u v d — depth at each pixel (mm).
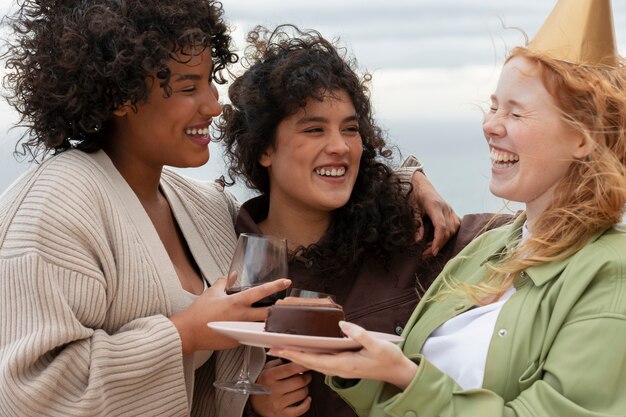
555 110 2373
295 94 2848
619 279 2264
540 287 2371
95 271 2592
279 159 2938
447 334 2504
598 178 2340
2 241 2598
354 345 2307
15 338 2514
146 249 2709
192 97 2775
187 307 2688
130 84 2686
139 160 2842
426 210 3043
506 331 2352
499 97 2449
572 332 2262
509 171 2441
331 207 2904
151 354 2559
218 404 2828
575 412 2176
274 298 2592
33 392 2453
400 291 2949
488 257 2600
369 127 3008
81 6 2725
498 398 2246
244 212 3031
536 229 2432
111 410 2535
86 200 2633
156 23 2713
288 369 2748
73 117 2756
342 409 2836
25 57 2768
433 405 2289
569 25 2402
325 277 2955
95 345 2535
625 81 2400
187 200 2980
